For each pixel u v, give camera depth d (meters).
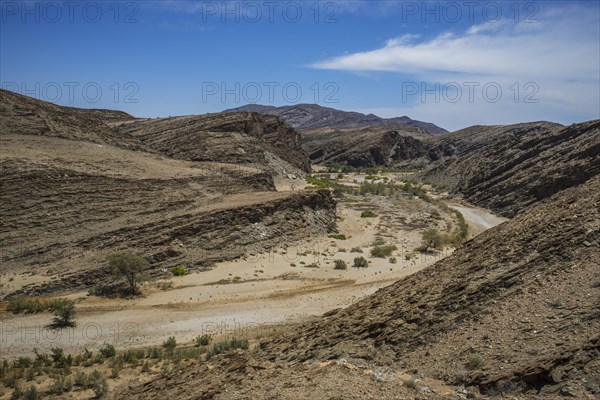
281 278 33.06
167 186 45.62
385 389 9.19
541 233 13.09
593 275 10.36
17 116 50.25
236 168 58.31
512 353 9.05
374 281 32.53
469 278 12.66
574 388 7.69
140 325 24.80
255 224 41.06
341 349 12.23
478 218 59.31
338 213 57.47
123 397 15.36
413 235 47.91
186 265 34.09
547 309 9.99
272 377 11.20
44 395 16.66
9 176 37.22
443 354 10.02
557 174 58.41
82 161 45.34
